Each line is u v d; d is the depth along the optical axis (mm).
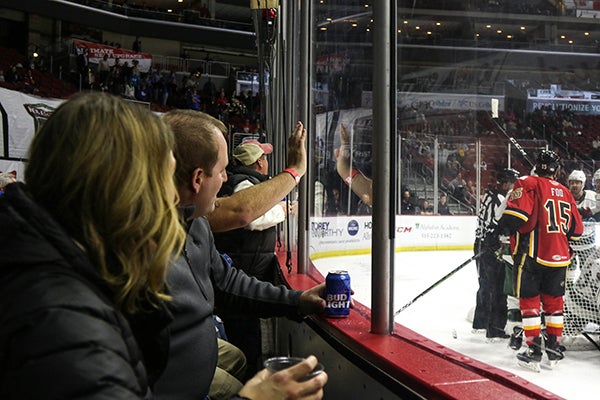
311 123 2879
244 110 18859
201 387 1291
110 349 630
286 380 838
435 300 1994
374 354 1306
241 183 2732
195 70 19672
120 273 731
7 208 671
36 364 590
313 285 2434
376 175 1501
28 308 614
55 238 666
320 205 2969
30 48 17250
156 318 852
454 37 2475
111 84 16422
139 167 730
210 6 23531
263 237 2771
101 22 19422
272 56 4457
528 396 991
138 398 631
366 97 2668
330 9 2887
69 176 707
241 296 1744
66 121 726
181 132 1466
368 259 2658
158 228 751
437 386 1045
